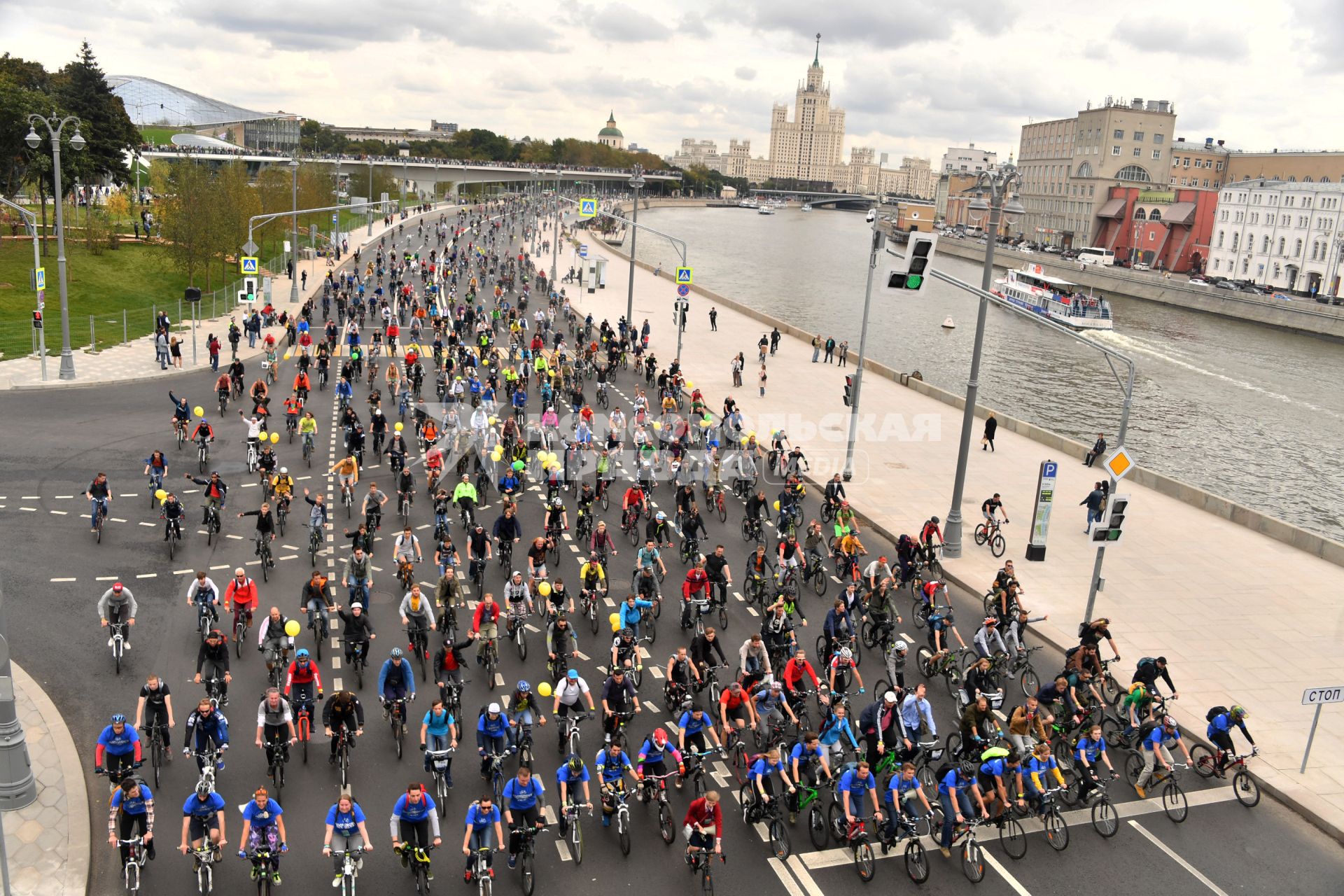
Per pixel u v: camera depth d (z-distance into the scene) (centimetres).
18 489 3181
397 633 2388
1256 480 6375
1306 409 8250
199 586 2195
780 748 1797
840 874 1647
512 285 9369
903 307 13438
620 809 1652
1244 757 1942
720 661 2078
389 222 15775
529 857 1547
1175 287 14525
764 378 5600
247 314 7181
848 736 1848
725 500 3650
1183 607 2878
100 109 9612
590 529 3073
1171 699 2064
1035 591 2956
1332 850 1783
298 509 3186
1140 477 4219
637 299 9775
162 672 2125
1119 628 2712
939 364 9581
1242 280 15200
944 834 1658
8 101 7944
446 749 1720
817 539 2836
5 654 1636
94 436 3831
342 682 2134
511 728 1823
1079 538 3472
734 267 17338
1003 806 1711
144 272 8256
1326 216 13612
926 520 3547
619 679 1883
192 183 7850
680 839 1714
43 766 1777
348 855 1452
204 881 1480
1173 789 1853
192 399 4547
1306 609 2898
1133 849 1755
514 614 2277
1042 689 2052
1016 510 3731
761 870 1648
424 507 3297
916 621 2620
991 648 2277
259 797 1466
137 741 1639
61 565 2638
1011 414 7706
